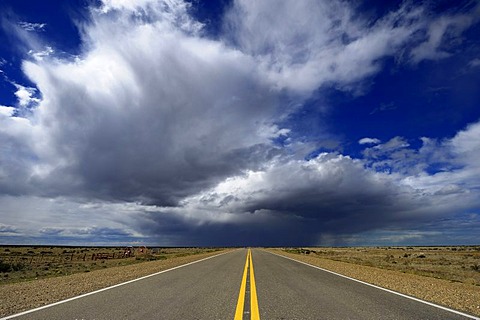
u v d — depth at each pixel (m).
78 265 32.88
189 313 7.83
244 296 10.37
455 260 45.78
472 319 7.54
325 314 7.88
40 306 8.57
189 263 26.95
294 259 34.16
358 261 34.72
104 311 7.98
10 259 46.19
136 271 19.53
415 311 8.31
